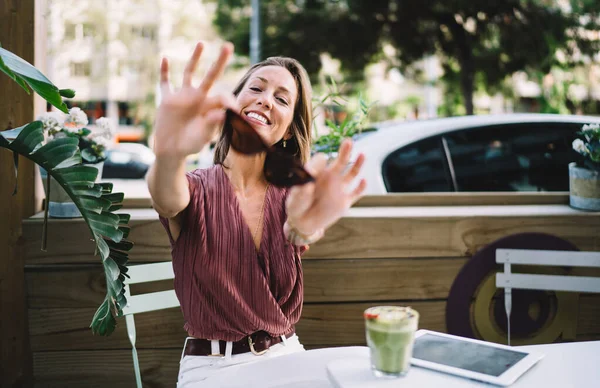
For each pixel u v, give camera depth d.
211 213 1.48
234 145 1.15
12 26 2.13
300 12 10.89
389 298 2.33
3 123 2.13
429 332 1.40
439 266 2.35
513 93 12.40
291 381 1.22
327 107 2.54
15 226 2.14
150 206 2.36
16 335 2.17
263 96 1.57
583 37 10.08
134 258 2.18
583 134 2.44
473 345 1.31
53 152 1.51
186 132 1.13
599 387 1.13
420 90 18.84
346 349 1.37
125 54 20.19
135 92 21.05
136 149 4.68
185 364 1.50
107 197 1.62
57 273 2.16
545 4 9.97
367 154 2.83
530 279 2.11
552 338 2.42
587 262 2.06
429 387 1.10
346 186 1.12
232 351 1.50
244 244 1.49
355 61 10.86
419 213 2.36
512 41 10.09
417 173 2.85
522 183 2.98
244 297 1.50
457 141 2.96
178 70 20.16
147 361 2.24
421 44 10.50
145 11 20.05
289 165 1.12
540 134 3.05
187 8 20.08
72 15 18.52
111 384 2.23
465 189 2.89
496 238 2.36
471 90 10.58
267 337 1.53
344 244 2.29
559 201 2.59
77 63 19.66
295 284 1.59
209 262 1.46
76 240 2.15
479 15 10.04
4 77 2.12
